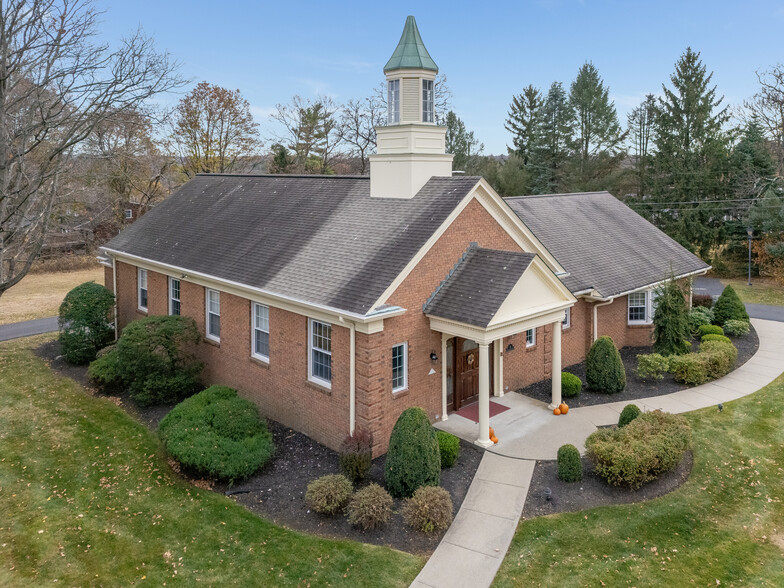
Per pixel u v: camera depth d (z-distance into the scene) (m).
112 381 19.75
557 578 10.59
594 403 18.03
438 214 15.85
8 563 11.09
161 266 21.11
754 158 45.69
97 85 22.58
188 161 52.72
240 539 11.73
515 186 56.94
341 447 13.86
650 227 28.91
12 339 26.69
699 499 12.94
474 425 16.27
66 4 21.67
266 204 21.92
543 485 13.44
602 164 57.34
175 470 14.55
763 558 11.07
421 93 17.52
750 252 39.91
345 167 65.19
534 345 19.62
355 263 15.75
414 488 12.65
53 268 47.25
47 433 16.72
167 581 10.62
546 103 60.56
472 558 11.09
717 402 18.03
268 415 17.45
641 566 10.87
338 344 14.81
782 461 14.54
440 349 16.14
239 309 18.06
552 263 19.05
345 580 10.53
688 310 24.16
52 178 25.09
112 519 12.54
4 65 21.00
